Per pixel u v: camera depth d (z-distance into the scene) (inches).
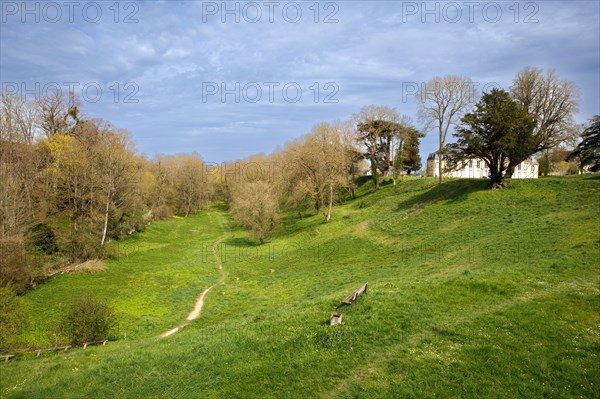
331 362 605.9
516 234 1357.0
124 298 1518.2
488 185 2208.4
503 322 667.4
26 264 1641.2
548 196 1818.4
